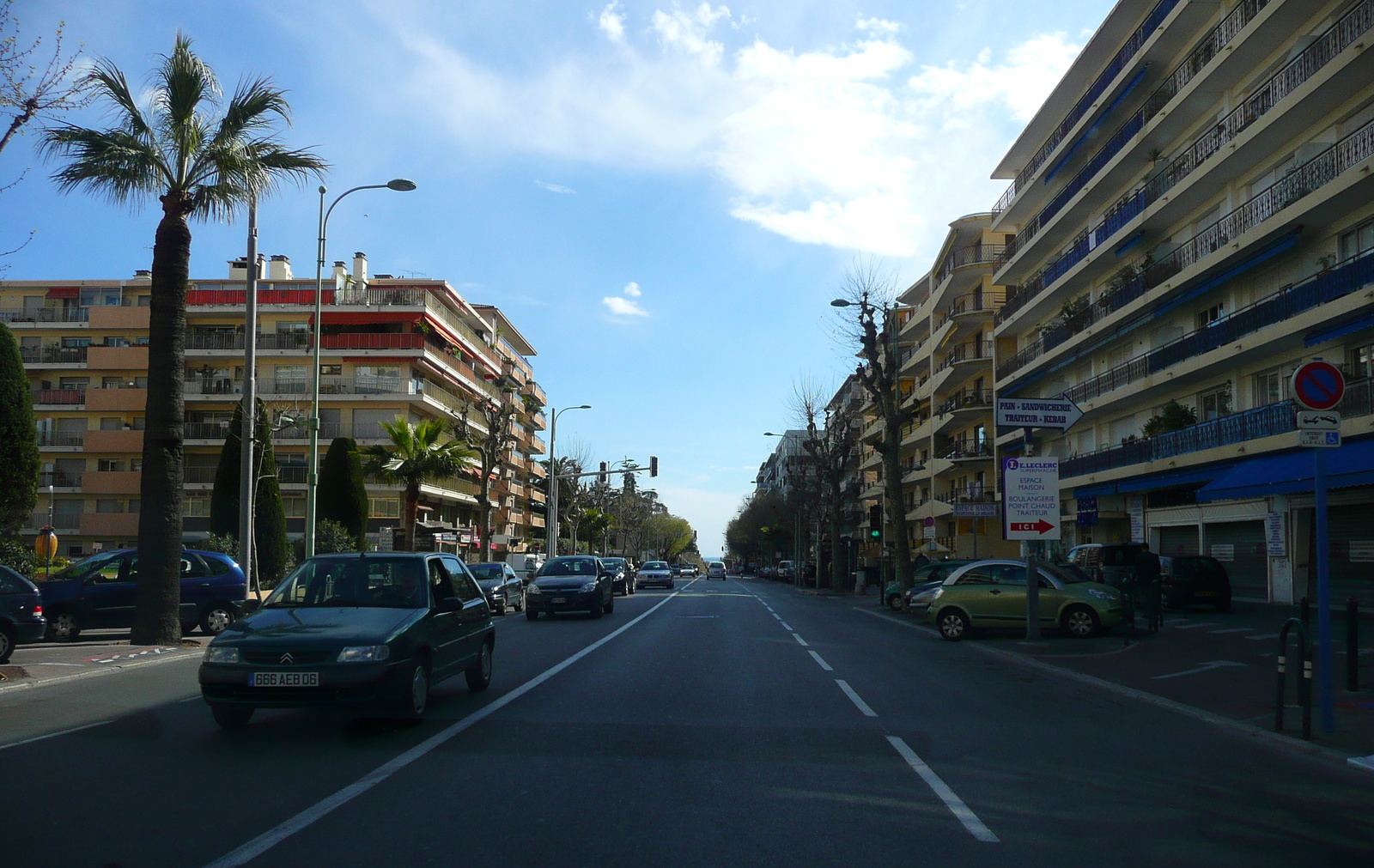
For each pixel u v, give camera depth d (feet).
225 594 63.26
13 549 88.53
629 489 395.96
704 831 18.65
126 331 193.26
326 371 185.37
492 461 168.14
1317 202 74.02
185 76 56.03
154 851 17.03
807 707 34.53
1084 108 123.44
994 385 156.76
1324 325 75.05
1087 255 118.83
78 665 45.73
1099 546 88.94
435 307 193.98
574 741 27.37
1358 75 71.97
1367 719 31.68
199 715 31.58
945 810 20.48
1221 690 39.09
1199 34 100.48
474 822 18.97
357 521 137.18
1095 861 17.30
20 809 19.77
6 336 91.97
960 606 64.03
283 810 19.69
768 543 364.79
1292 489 67.72
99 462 185.57
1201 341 93.30
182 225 57.77
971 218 169.27
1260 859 17.53
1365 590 75.61
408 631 29.30
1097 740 28.96
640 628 73.61
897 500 106.73
